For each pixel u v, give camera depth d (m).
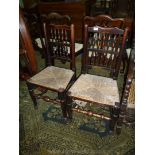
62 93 1.50
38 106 1.96
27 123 1.76
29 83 1.64
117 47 1.45
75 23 3.20
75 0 3.12
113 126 1.52
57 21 2.10
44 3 3.16
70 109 1.60
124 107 1.33
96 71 2.58
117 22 1.89
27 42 1.79
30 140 1.59
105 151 1.46
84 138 1.58
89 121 1.75
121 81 2.23
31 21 2.25
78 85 1.54
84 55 1.60
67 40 1.65
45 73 1.74
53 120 1.78
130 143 1.51
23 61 2.08
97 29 1.42
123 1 3.74
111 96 1.40
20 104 2.00
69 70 1.78
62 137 1.60
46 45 1.73
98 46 1.51
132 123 1.47
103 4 4.01
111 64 1.55
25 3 3.61
